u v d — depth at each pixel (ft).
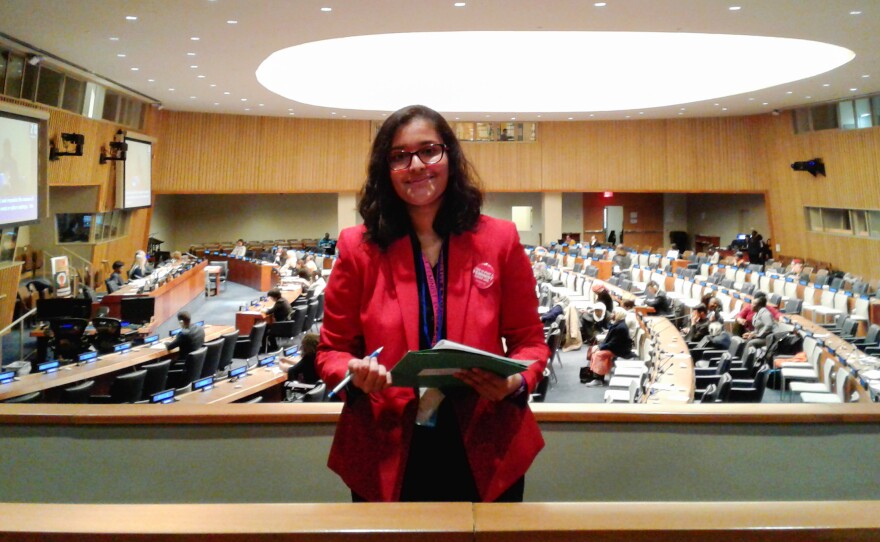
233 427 9.67
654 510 4.50
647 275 65.98
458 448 6.12
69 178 53.93
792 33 40.86
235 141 82.84
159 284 54.95
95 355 32.58
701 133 86.48
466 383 5.47
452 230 6.14
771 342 35.88
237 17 37.06
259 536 4.27
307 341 27.58
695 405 9.78
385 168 6.20
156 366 29.25
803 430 9.59
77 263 61.46
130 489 9.66
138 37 41.96
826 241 75.72
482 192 6.40
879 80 58.08
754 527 4.26
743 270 61.98
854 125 69.00
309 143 85.71
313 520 4.40
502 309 6.28
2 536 4.28
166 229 94.84
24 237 59.88
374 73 79.00
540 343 6.24
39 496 9.71
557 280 66.33
